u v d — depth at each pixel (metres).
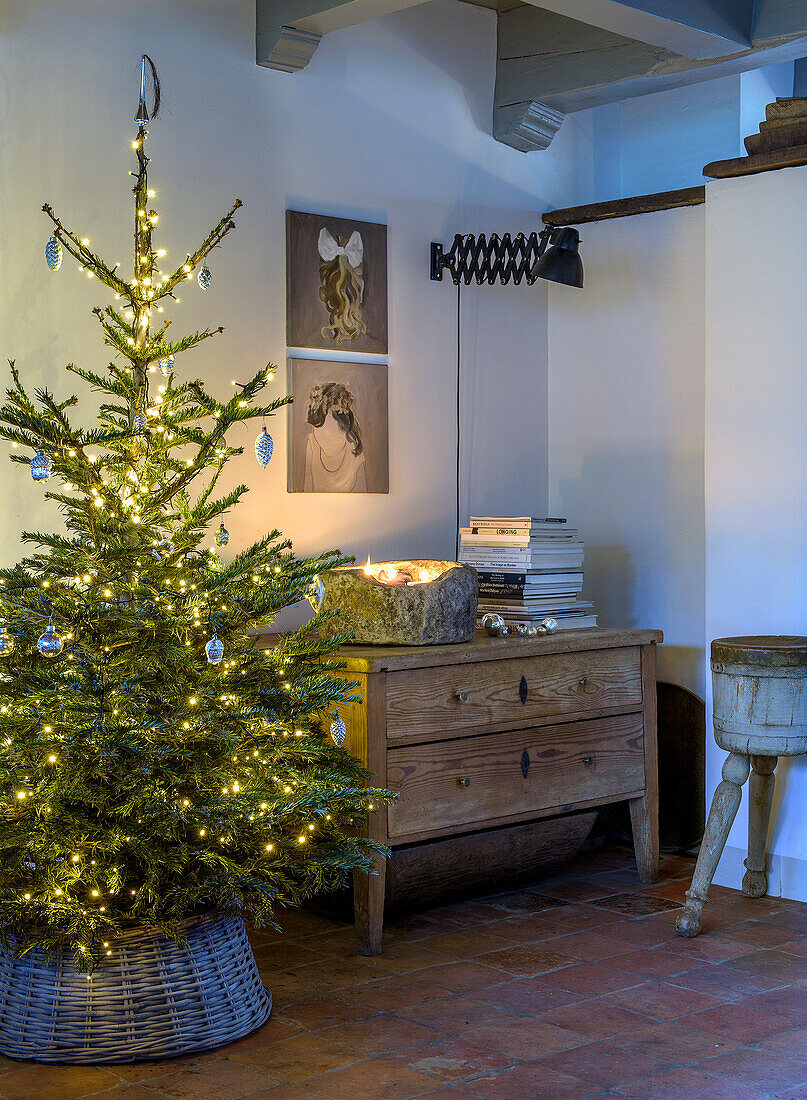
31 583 2.67
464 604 3.63
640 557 4.63
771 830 3.91
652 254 4.57
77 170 3.58
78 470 2.66
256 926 2.77
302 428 4.07
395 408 4.37
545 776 3.79
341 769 3.09
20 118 3.47
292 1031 2.86
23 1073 2.65
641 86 4.41
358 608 3.57
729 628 3.97
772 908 3.78
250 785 2.79
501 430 4.73
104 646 2.68
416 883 3.63
